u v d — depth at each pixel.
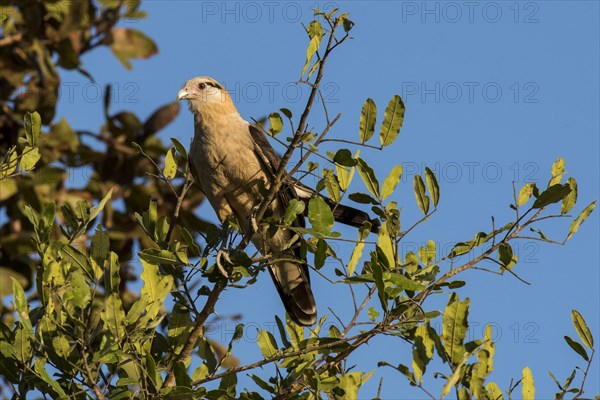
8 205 15.59
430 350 9.55
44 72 15.40
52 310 9.56
